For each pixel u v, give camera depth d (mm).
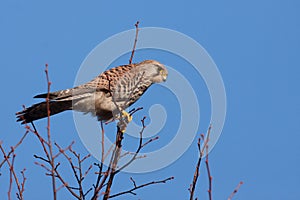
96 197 8742
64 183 8641
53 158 8344
